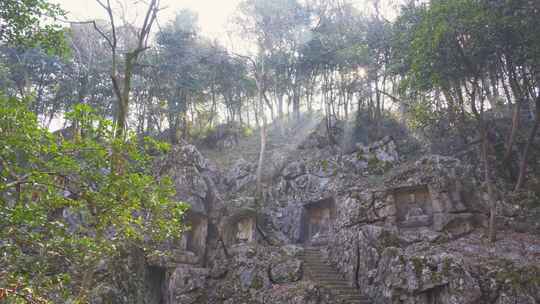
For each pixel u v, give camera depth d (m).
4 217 7.16
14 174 7.40
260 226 25.55
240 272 19.81
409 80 22.22
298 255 20.78
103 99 37.38
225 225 24.53
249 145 38.47
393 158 27.16
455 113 25.02
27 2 13.27
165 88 37.00
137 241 19.14
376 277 17.22
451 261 14.80
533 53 18.28
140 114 38.00
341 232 21.12
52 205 8.11
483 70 22.72
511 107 26.80
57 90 36.31
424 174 21.72
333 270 19.97
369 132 31.45
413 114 27.52
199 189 25.36
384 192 21.55
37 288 7.20
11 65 32.56
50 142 7.90
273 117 42.59
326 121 33.62
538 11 17.30
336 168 28.56
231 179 30.83
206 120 42.47
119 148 8.87
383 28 32.44
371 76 32.09
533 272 13.84
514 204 19.59
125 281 19.42
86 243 8.39
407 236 19.31
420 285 14.91
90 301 17.33
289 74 38.50
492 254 16.45
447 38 18.92
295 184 29.16
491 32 18.55
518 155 22.81
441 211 19.78
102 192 8.45
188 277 20.08
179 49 36.50
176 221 10.15
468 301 13.70
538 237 17.19
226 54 38.25
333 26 35.97
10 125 7.42
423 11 22.53
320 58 34.12
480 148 23.84
